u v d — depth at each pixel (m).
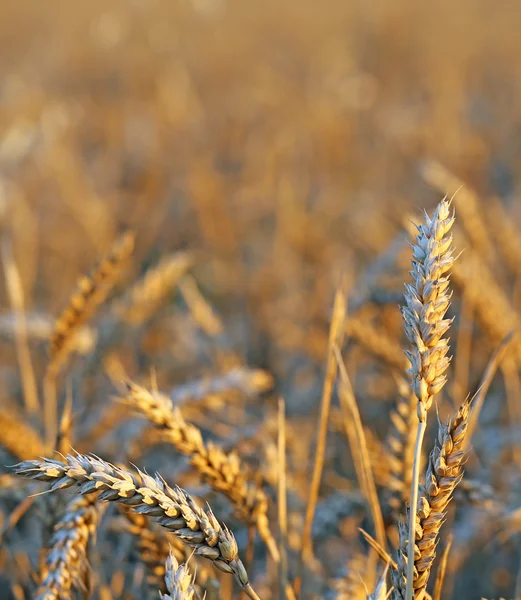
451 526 3.57
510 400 4.23
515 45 16.77
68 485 1.54
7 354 5.84
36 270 7.29
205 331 5.43
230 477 2.28
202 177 7.96
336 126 10.07
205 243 7.38
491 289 3.71
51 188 8.33
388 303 3.89
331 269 6.57
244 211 7.98
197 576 2.28
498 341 3.69
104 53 15.74
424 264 1.53
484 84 14.26
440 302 1.53
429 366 1.53
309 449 3.96
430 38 16.47
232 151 10.05
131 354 5.49
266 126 10.73
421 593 1.70
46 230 7.48
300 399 5.14
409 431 2.47
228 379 3.26
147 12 16.64
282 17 19.94
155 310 5.18
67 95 13.10
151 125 10.26
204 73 14.52
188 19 17.02
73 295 3.33
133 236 3.31
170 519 1.64
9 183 7.25
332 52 14.91
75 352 4.65
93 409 4.18
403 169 9.52
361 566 2.48
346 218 7.91
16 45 18.45
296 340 5.93
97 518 2.26
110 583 3.33
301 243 7.21
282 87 11.99
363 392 5.18
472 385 4.13
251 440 3.35
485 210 5.06
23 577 3.28
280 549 2.42
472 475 3.96
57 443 2.50
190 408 3.21
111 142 10.48
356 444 2.89
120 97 13.14
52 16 20.39
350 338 3.55
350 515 3.04
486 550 4.04
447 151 8.88
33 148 8.19
